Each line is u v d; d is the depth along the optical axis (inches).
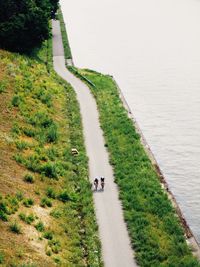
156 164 2310.5
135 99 3486.7
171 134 2898.6
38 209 1764.3
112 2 6983.3
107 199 1951.3
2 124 2309.3
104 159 2297.0
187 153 2652.6
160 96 3523.6
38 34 3452.3
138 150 2397.9
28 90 2797.7
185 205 2178.9
